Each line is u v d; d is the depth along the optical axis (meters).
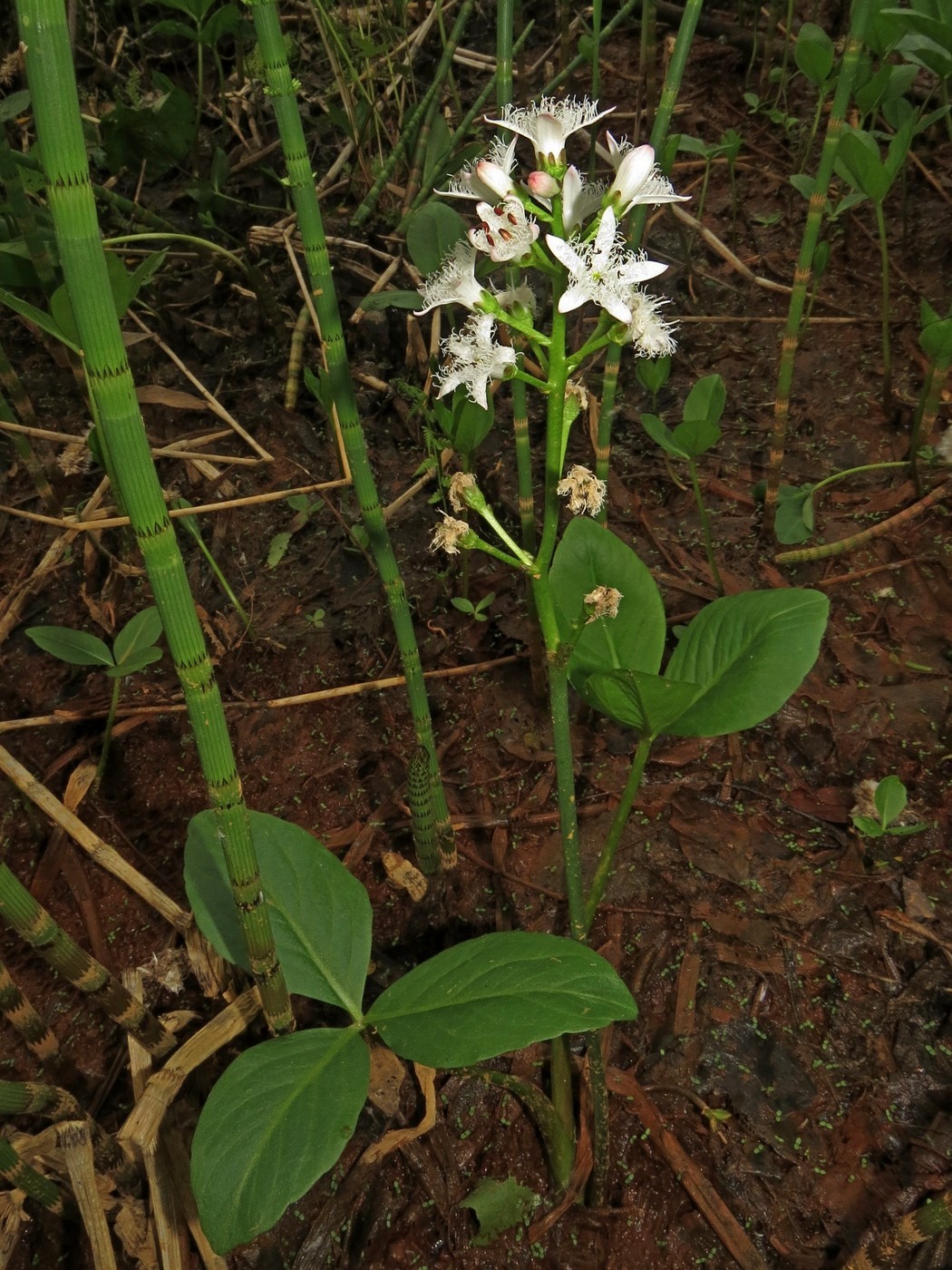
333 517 0.46
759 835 0.34
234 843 0.22
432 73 0.68
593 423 0.48
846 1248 0.27
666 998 0.31
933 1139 0.28
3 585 0.44
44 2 0.15
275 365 0.52
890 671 0.38
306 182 0.26
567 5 0.57
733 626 0.27
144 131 0.53
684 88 0.66
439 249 0.38
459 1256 0.27
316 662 0.41
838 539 0.42
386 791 0.37
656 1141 0.29
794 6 0.68
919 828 0.34
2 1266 0.26
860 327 0.51
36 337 0.55
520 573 0.43
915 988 0.31
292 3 0.71
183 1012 0.30
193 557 0.45
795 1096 0.29
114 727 0.39
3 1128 0.29
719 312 0.54
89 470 0.47
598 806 0.36
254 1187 0.22
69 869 0.36
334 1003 0.25
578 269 0.21
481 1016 0.23
